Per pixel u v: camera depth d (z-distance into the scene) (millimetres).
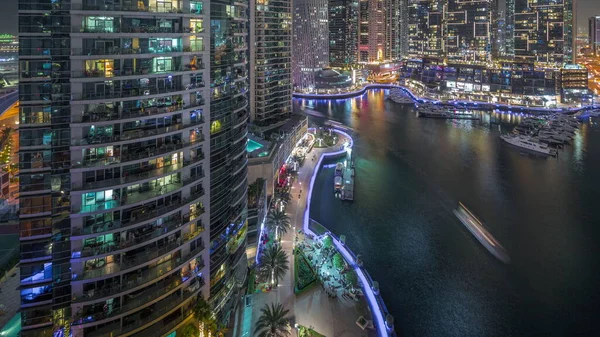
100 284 50469
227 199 70000
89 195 49250
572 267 103125
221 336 62719
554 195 151875
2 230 94312
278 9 196875
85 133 48688
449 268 102188
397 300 89125
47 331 48125
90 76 48250
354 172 171000
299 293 82750
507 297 90875
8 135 134125
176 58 56469
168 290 55781
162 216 54719
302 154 181625
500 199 148500
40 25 45500
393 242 115312
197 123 59625
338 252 103062
